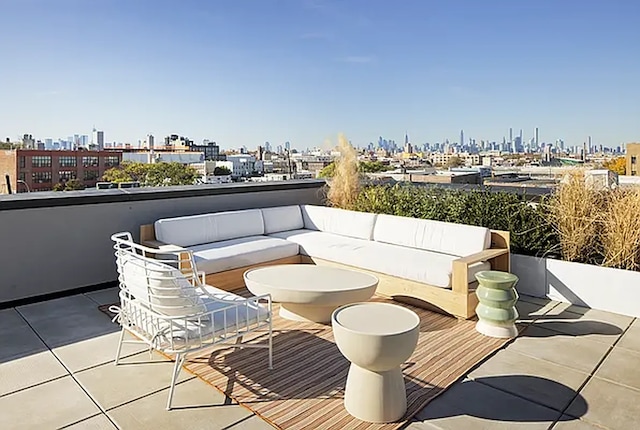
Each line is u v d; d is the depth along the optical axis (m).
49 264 4.31
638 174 4.96
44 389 2.62
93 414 2.37
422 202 5.37
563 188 4.43
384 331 2.26
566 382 2.71
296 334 3.41
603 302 3.96
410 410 2.41
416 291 3.98
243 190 5.76
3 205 3.99
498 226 4.66
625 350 3.13
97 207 4.57
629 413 2.39
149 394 2.56
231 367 2.88
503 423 2.31
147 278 2.51
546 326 3.58
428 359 3.00
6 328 3.55
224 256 4.29
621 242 3.98
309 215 5.68
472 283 3.87
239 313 2.73
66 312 3.93
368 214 5.08
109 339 3.33
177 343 2.45
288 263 4.80
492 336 3.37
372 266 4.27
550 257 4.43
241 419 2.33
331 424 2.28
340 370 2.85
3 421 2.31
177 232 4.55
